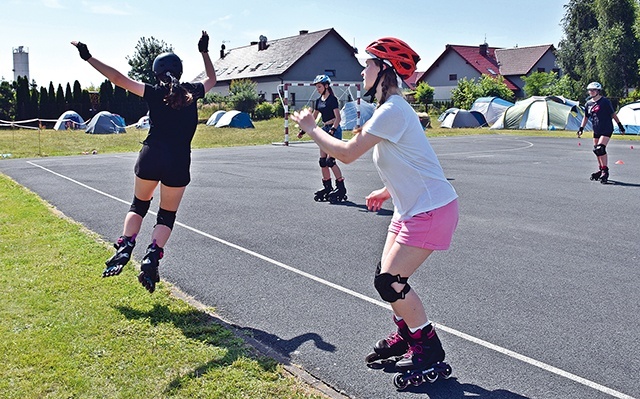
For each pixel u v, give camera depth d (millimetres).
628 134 32438
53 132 36906
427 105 53000
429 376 3748
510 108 38781
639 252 7051
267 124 41938
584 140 28234
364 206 9938
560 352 4281
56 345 4133
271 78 57875
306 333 4602
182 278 5922
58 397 3490
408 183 3650
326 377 3904
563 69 59656
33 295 5090
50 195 10852
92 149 23984
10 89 48094
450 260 6656
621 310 5121
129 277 5672
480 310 5109
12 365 3844
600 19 55062
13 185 12156
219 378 3750
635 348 4348
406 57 3719
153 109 5039
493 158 19109
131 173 14500
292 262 6516
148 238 7531
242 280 5875
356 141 3568
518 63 65438
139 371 3811
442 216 3637
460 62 65688
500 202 10445
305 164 16891
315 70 57906
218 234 7801
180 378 3730
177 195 5156
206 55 5438
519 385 3803
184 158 5102
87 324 4512
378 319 4883
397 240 3715
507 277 6043
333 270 6230
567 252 7031
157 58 5230
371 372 3975
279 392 3623
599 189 12109
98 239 7297
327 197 10430
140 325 4531
